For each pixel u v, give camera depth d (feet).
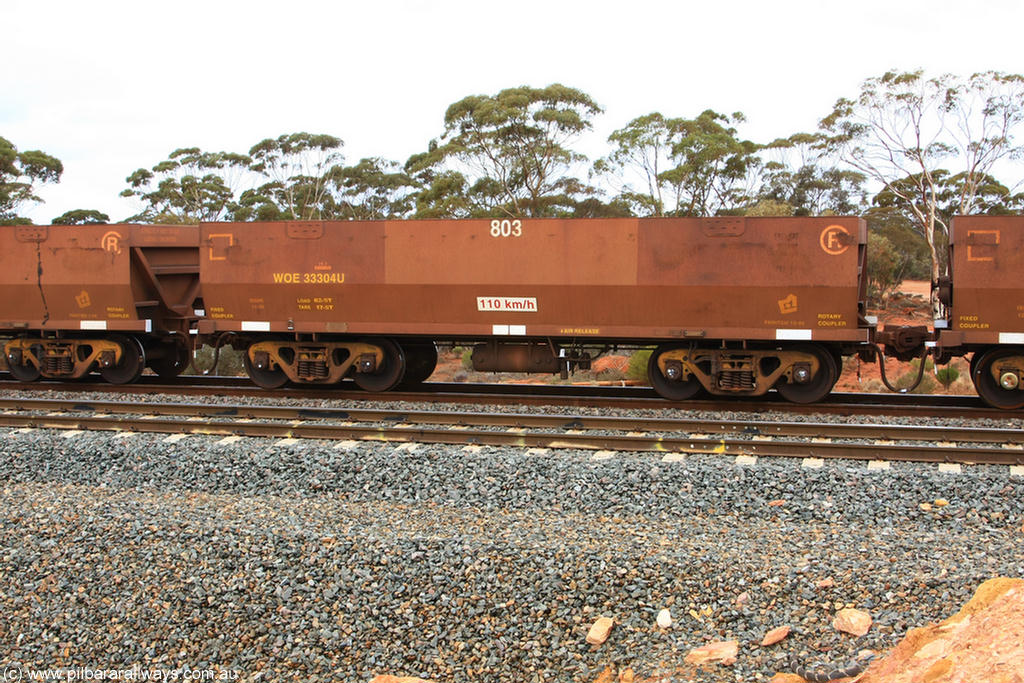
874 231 149.59
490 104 128.47
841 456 29.07
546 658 18.86
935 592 18.98
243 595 20.99
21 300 46.78
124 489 27.71
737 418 36.09
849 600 19.07
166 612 20.77
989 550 20.98
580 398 39.58
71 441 31.65
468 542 21.79
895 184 131.34
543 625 19.63
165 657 19.76
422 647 19.40
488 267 40.22
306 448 29.71
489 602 20.22
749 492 25.22
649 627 19.22
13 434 32.76
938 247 130.11
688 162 127.34
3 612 21.50
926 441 31.07
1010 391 38.06
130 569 22.03
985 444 30.55
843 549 21.17
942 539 21.76
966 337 37.29
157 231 46.78
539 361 42.60
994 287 36.47
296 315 42.88
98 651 20.16
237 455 29.32
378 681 17.72
